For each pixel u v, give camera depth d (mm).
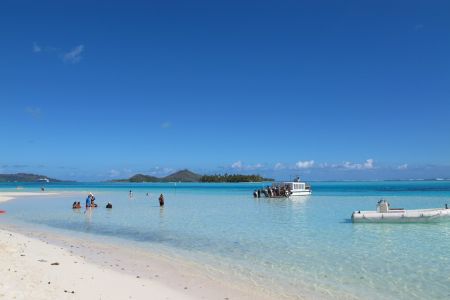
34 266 12938
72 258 15469
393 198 61031
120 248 18844
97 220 31297
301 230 24812
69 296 9922
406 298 11211
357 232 23797
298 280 13086
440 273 13836
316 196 68500
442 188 110375
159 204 49938
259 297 11297
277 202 53250
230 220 30797
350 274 13820
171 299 10703
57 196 71625
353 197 64688
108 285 11523
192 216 34219
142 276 13297
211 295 11359
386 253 17438
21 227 26891
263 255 17172
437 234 22906
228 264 15453
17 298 9180
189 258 16578
